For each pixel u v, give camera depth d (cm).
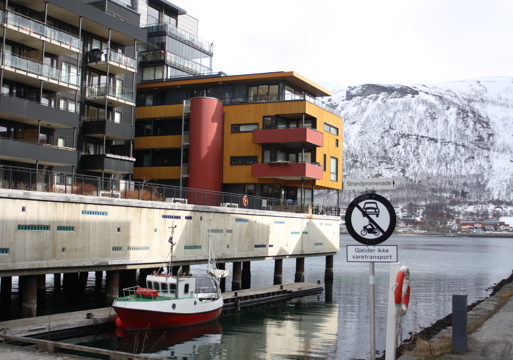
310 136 4884
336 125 5647
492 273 6750
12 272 2433
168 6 6262
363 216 953
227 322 2994
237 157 5103
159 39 5791
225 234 3828
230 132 5153
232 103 5197
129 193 3609
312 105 5062
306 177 4950
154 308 2595
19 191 2431
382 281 5362
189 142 5125
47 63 4259
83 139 4566
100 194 3366
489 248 16175
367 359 2225
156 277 2848
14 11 3988
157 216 3225
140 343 2409
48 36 3981
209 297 3084
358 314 3344
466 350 1698
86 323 2500
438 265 8219
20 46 4041
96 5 4697
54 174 3103
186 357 2223
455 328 1712
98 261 2831
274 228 4431
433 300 4047
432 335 2111
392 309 1148
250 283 4828
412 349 1808
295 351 2364
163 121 5459
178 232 3388
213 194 4397
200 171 5009
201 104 5066
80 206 2739
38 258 2530
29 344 2170
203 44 6406
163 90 5509
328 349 2408
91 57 4619
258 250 4206
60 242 2636
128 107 5084
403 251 13275
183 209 3425
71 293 3778
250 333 2717
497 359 1595
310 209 5088
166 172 5350
